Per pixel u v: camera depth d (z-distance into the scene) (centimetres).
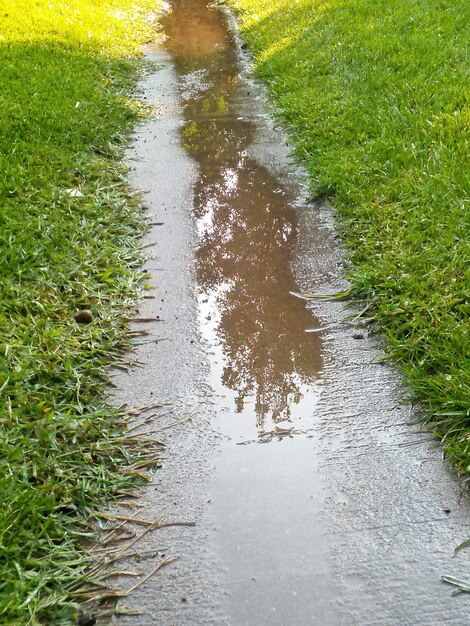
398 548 84
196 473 97
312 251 153
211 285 142
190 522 89
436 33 259
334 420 105
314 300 135
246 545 86
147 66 304
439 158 167
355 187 169
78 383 110
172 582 81
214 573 82
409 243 141
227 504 92
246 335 126
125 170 197
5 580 79
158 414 108
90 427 103
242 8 405
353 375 114
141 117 242
